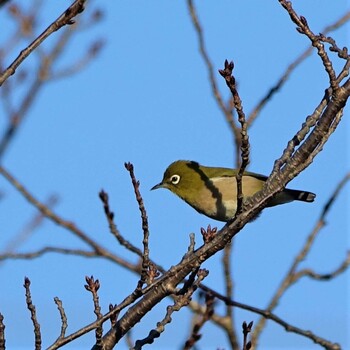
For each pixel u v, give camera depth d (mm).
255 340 15453
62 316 9555
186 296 10281
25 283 9422
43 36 10062
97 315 9664
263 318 15562
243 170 10133
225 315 15453
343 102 10398
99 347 9766
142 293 9648
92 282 9734
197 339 11953
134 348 10141
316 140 10477
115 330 10508
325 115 10445
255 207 10320
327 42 10523
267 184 10492
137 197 9664
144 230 9641
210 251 10188
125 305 9688
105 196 14609
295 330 15078
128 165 9648
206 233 10188
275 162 10672
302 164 10398
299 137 10758
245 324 10125
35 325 9422
